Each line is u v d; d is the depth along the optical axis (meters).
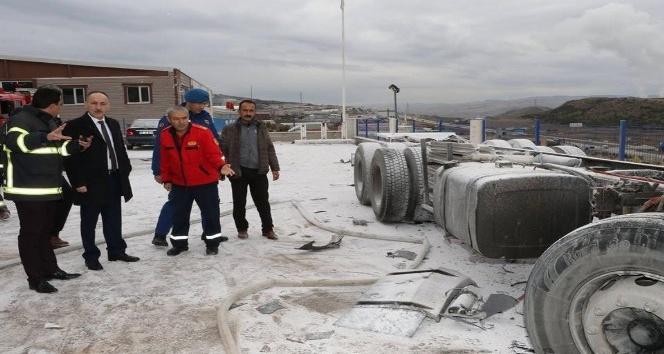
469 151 5.23
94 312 4.07
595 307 2.60
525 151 6.34
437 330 3.63
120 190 5.27
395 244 5.91
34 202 4.44
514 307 3.98
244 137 6.05
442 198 4.87
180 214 5.56
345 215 7.55
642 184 3.88
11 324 3.87
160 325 3.83
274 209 8.11
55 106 4.57
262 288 4.51
